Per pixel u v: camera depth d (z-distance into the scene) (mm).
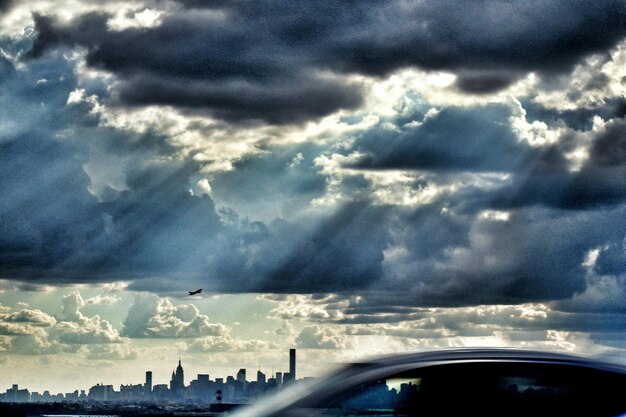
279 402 13367
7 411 96812
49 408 135750
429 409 12773
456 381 12898
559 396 12805
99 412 131125
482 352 13250
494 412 12711
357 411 12859
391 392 12914
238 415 13531
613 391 12805
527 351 13305
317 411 12898
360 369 13234
